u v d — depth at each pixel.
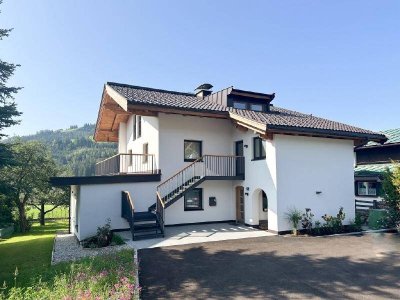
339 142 15.46
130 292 6.31
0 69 15.24
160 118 15.65
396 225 14.06
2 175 24.28
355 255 9.47
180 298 6.29
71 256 10.45
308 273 7.77
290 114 19.06
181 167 15.97
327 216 14.02
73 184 13.30
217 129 17.20
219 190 16.94
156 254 9.80
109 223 13.88
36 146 30.75
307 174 14.27
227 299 6.21
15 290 6.84
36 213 41.41
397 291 6.54
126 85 18.56
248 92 17.73
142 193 14.78
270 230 13.67
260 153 15.05
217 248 10.55
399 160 20.36
